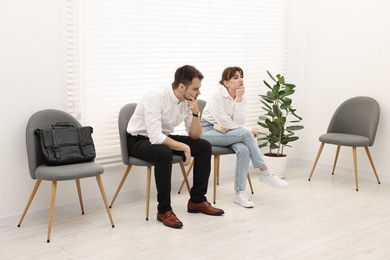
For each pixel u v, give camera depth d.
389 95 4.60
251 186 4.19
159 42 4.08
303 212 3.71
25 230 3.27
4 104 3.31
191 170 4.41
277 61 5.13
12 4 3.27
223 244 3.05
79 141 3.32
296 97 5.32
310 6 5.17
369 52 4.72
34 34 3.38
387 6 4.56
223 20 4.57
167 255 2.87
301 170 5.11
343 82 4.95
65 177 3.05
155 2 4.01
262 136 5.08
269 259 2.83
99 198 3.82
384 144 4.67
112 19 3.77
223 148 3.88
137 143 3.48
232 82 3.89
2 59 3.27
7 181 3.37
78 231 3.26
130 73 3.93
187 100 3.48
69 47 3.57
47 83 3.48
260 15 4.89
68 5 3.53
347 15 4.86
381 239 3.18
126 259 2.81
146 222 3.44
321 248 3.01
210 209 3.60
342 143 4.39
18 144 3.39
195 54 4.36
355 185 4.53
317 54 5.15
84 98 3.68
